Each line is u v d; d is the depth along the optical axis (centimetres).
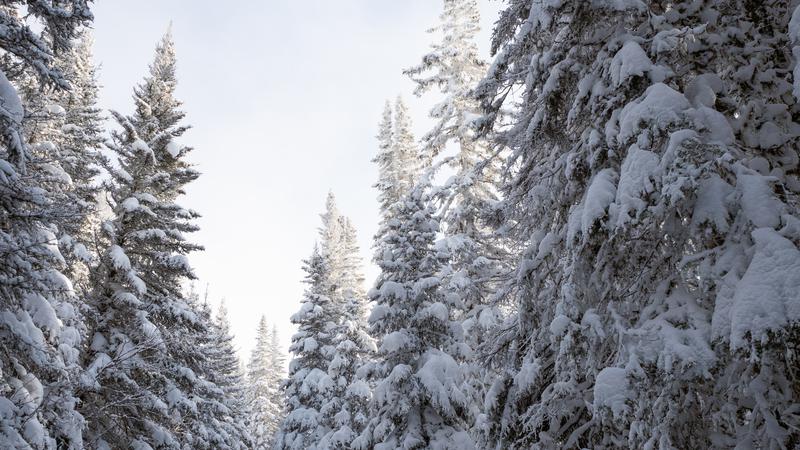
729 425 506
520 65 895
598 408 528
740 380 460
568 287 647
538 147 887
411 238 1543
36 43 714
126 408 1330
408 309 1469
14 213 691
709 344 481
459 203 1738
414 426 1283
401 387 1315
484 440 799
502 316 1491
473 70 1866
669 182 506
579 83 704
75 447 908
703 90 593
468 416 1308
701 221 517
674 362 475
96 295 1472
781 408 438
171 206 1623
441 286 1565
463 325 1525
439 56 1859
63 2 740
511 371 801
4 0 721
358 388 2169
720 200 509
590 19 691
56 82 752
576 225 627
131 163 1653
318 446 2102
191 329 1603
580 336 621
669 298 555
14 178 660
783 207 480
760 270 438
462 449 1227
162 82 1797
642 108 569
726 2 645
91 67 2125
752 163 556
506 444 750
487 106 921
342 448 1919
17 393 736
